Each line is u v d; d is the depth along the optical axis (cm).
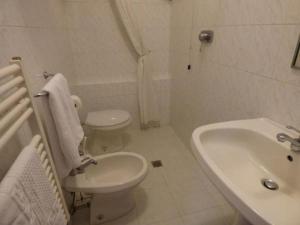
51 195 77
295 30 84
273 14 93
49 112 93
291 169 78
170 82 251
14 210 52
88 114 218
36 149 76
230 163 91
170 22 227
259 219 52
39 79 109
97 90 230
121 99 243
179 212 146
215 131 96
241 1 113
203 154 77
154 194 162
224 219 140
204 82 167
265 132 90
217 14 137
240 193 59
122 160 151
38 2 119
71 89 189
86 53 218
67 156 100
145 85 238
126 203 142
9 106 65
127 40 224
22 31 94
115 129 200
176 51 221
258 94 108
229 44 128
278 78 94
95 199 133
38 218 64
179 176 182
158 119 268
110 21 212
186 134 221
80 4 200
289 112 91
